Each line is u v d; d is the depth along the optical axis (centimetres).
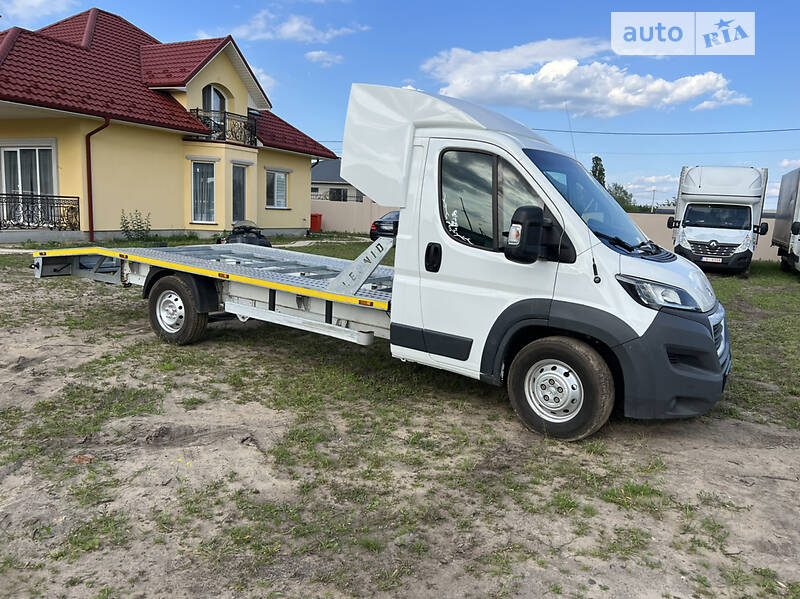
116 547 323
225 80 2227
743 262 1769
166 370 620
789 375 695
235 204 2248
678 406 450
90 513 352
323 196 5034
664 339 435
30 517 345
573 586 304
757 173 1797
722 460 456
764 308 1183
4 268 1234
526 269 465
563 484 410
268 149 2456
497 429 502
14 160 1828
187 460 421
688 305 446
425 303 515
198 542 330
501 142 475
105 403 519
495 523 361
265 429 480
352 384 597
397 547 333
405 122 513
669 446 479
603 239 457
